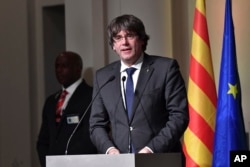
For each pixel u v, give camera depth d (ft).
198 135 35.40
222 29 40.86
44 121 39.65
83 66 44.55
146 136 26.81
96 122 27.99
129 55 27.07
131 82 27.48
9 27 50.31
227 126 34.30
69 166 22.53
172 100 27.12
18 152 49.88
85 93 38.37
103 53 42.98
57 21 52.16
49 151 38.04
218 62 40.81
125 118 27.07
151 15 42.29
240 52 40.19
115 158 21.83
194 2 41.65
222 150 34.17
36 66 51.21
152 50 42.24
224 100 34.78
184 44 41.86
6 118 49.93
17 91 50.21
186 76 41.68
